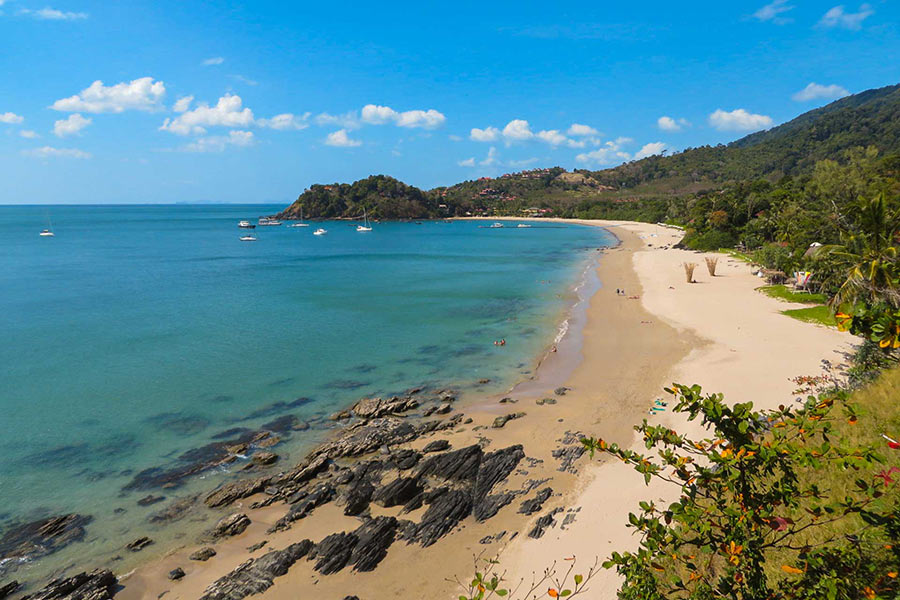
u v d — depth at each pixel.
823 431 5.52
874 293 10.94
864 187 75.75
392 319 45.06
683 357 31.52
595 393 27.03
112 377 30.55
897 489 9.66
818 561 5.77
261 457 21.30
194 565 15.55
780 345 31.80
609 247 115.94
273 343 37.59
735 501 5.80
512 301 52.91
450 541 15.96
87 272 78.12
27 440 22.98
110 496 18.98
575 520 16.27
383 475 19.81
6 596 14.38
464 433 23.06
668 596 8.66
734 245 89.94
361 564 15.06
